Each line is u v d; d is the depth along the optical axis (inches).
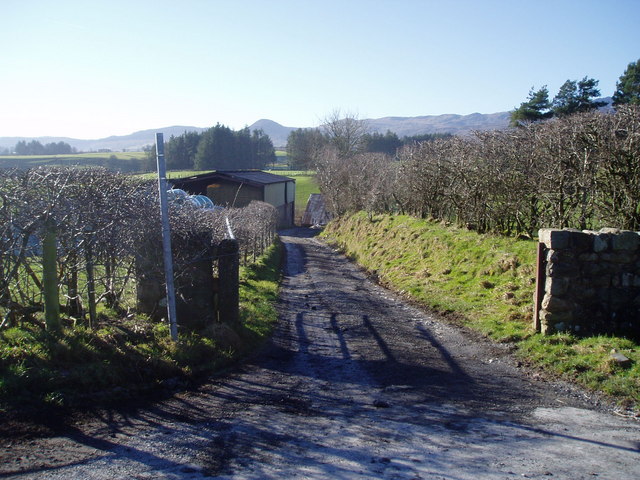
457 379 265.9
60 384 201.9
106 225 254.2
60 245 251.8
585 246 310.7
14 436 160.6
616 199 416.5
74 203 243.6
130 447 162.7
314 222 1905.8
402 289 534.9
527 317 361.1
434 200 773.3
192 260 314.5
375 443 178.1
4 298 237.9
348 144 2780.5
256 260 713.0
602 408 220.7
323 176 1605.6
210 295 325.1
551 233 311.6
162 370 244.8
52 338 227.3
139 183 349.7
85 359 226.1
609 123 432.5
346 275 690.8
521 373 273.9
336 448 171.9
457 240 588.4
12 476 135.2
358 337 360.5
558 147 459.5
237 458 159.2
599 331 308.2
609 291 310.2
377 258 744.3
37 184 232.1
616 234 307.9
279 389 246.2
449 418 207.8
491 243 528.1
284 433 186.1
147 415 195.9
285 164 4244.6
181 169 3193.9
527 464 160.4
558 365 272.7
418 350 326.6
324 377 271.6
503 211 545.0
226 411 208.7
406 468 155.7
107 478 138.6
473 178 604.7
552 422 203.0
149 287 321.4
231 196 1402.6
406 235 729.0
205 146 2994.6
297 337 360.8
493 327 355.9
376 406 224.4
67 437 166.2
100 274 300.2
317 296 522.0
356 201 1262.3
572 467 158.7
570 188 447.2
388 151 3334.2
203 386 242.1
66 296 267.1
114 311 317.4
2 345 211.9
